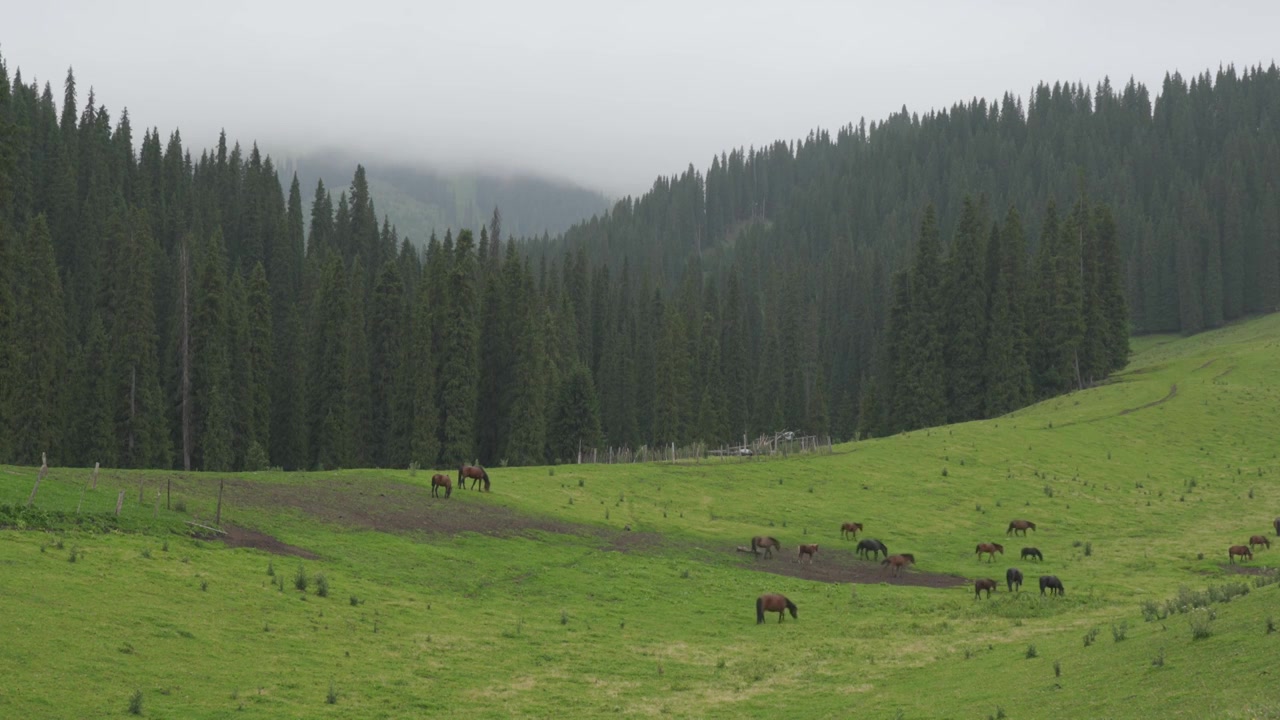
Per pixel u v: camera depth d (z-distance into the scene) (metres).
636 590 42.09
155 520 36.88
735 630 37.19
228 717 22.06
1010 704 21.48
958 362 117.50
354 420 102.25
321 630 30.05
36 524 32.97
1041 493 69.50
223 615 29.20
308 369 105.50
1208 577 47.09
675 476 68.00
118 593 28.55
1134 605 40.06
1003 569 50.88
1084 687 21.17
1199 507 66.44
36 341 82.81
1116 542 57.34
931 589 46.16
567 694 27.31
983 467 76.12
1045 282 121.31
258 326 99.75
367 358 103.56
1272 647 19.36
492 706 25.67
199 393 91.19
